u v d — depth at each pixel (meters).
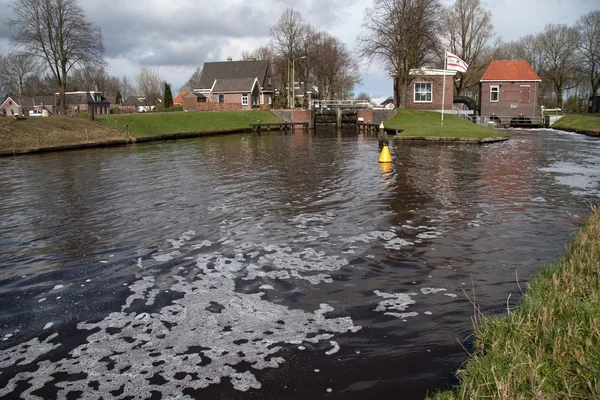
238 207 12.06
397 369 4.69
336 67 84.50
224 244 8.98
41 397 4.47
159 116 46.66
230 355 5.09
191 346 5.30
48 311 6.30
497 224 9.88
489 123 44.28
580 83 70.00
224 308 6.24
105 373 4.83
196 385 4.57
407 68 47.84
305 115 58.22
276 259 8.07
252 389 4.48
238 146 32.00
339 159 22.36
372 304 6.21
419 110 48.06
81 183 16.52
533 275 6.78
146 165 21.47
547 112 67.62
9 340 5.55
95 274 7.59
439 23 47.91
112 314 6.16
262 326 5.71
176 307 6.31
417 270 7.36
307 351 5.11
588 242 7.29
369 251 8.33
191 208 12.05
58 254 8.64
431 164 19.53
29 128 32.47
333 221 10.43
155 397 4.41
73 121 37.62
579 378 3.70
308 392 4.40
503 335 4.63
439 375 4.55
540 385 3.59
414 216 10.69
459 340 5.17
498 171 17.36
